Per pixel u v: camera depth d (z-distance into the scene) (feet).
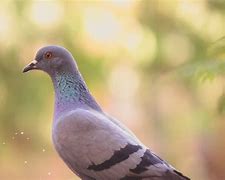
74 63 29.91
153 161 27.63
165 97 65.10
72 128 28.17
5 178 64.49
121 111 71.31
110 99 70.59
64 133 28.22
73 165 28.40
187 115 65.05
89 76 55.57
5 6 53.83
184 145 67.77
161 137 65.77
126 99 68.54
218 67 33.86
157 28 59.57
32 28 53.98
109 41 57.57
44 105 54.90
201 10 58.59
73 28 55.06
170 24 59.62
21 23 53.83
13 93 54.75
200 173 69.46
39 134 56.90
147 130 69.56
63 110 29.12
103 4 57.36
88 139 27.94
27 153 59.67
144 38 59.11
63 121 28.50
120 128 28.50
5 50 54.03
